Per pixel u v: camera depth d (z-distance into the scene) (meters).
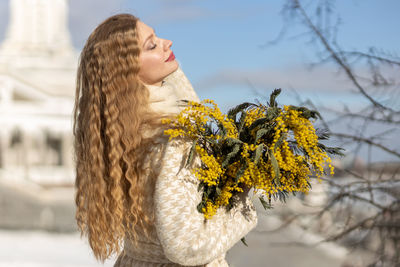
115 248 1.69
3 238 11.33
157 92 1.69
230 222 1.57
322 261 6.07
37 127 29.58
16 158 29.47
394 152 2.53
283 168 1.58
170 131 1.48
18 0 32.25
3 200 17.38
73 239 11.25
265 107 1.67
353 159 2.64
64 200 18.72
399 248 2.57
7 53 31.78
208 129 1.57
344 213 2.68
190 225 1.45
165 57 1.70
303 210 2.71
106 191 1.62
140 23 1.69
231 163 1.57
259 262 6.41
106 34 1.66
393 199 2.61
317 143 1.68
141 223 1.58
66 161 28.84
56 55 31.94
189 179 1.49
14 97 30.38
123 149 1.57
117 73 1.62
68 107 29.84
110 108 1.59
